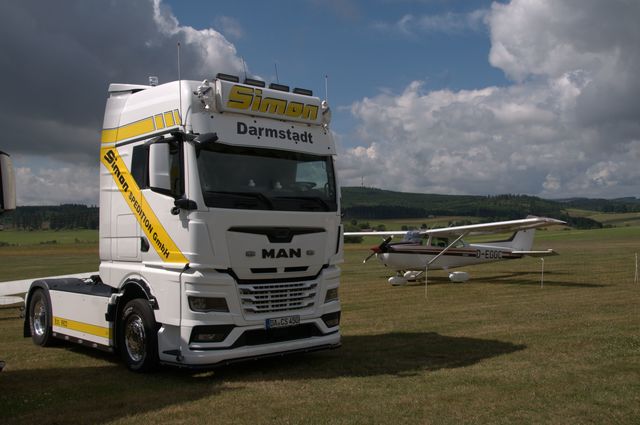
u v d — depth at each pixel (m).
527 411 4.83
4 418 4.91
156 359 6.40
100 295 7.24
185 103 6.16
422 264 18.83
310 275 6.77
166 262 6.22
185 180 6.00
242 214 6.12
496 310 11.27
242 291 6.16
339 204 7.09
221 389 5.79
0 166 4.86
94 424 4.71
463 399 5.21
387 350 7.69
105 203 7.26
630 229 89.75
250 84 6.63
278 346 6.39
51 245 83.75
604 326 8.88
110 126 7.30
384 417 4.73
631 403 5.00
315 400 5.28
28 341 9.12
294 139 6.78
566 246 46.25
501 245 21.23
